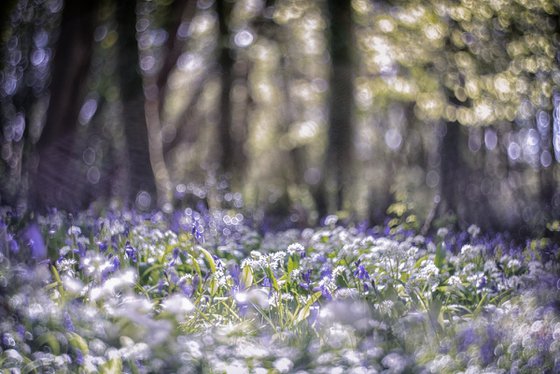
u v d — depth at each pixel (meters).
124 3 14.23
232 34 19.34
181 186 11.21
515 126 16.84
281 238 9.20
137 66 14.36
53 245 6.50
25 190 9.80
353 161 18.36
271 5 19.48
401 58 18.03
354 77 18.55
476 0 15.59
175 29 16.97
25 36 13.75
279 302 5.45
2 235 5.72
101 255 5.94
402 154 21.95
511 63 15.74
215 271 5.81
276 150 26.22
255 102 24.09
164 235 7.14
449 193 14.91
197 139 22.08
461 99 16.92
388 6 17.47
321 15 19.16
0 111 13.59
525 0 15.01
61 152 11.43
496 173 16.59
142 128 13.56
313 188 17.58
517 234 10.38
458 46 16.45
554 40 15.21
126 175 12.45
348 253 7.02
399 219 9.95
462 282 6.61
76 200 10.04
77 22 13.39
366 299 5.43
